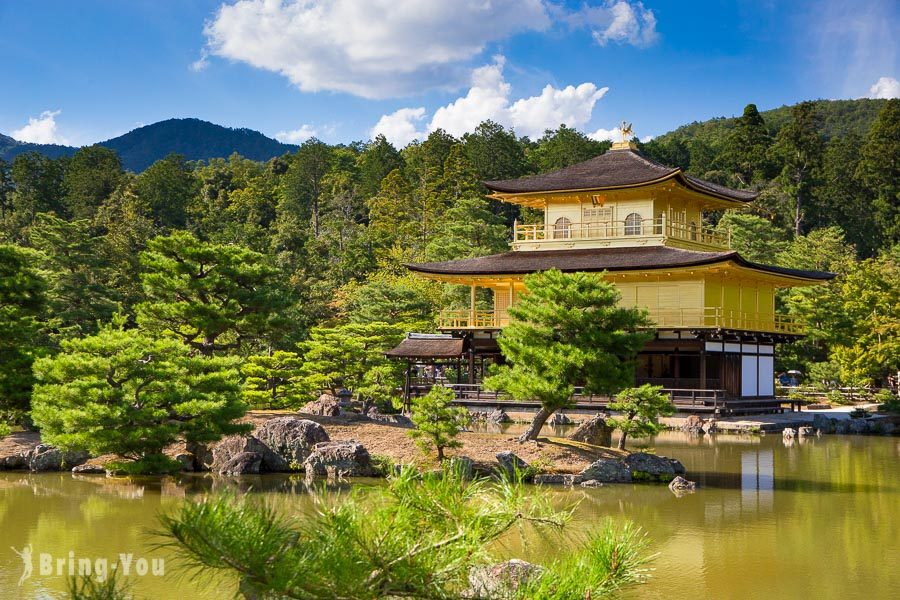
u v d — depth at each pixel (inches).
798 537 905.5
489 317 2620.6
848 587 729.0
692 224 2682.1
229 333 2485.2
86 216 4992.6
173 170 5684.1
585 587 278.5
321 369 2103.8
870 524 970.1
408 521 261.3
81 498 1095.6
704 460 1513.3
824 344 3095.5
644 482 1262.3
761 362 2508.6
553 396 1358.3
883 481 1282.0
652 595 699.4
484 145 5728.3
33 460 1336.1
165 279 1646.2
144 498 1095.0
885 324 2620.6
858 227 5236.2
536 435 1448.1
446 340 2276.1
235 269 1679.4
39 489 1159.0
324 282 3693.4
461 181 5305.1
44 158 5482.3
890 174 5167.3
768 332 2389.3
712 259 2170.3
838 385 2883.9
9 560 797.9
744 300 2527.1
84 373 1229.1
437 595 254.2
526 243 2625.5
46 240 2790.4
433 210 5054.1
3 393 1455.5
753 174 5482.3
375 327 2279.8
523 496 285.7
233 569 235.5
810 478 1310.3
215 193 6560.0
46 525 941.2
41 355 1498.5
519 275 2394.2
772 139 5649.6
